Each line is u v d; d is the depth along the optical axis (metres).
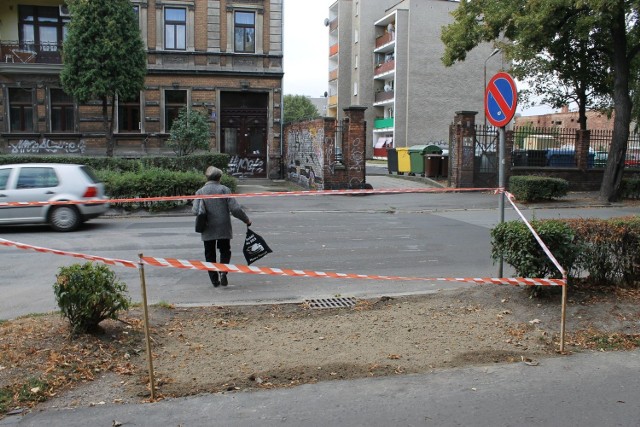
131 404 4.30
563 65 23.33
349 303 7.14
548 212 17.45
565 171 23.44
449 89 52.91
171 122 27.48
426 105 52.38
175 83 27.14
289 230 13.57
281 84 28.25
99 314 5.48
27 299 7.60
